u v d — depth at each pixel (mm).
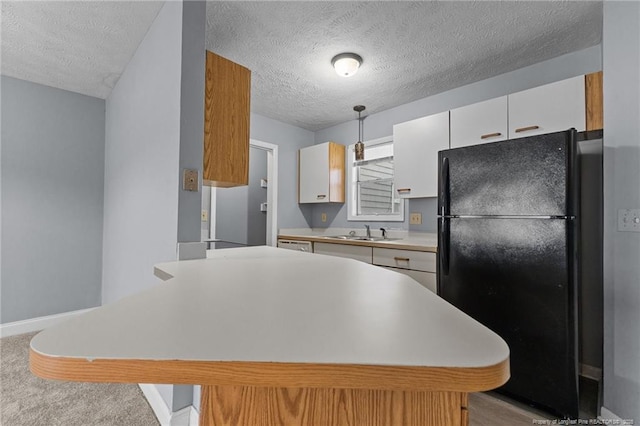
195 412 1451
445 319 568
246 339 470
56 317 2768
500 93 2539
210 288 821
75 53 2188
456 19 1846
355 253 2838
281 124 3760
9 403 1667
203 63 1523
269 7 1745
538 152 1607
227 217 4047
